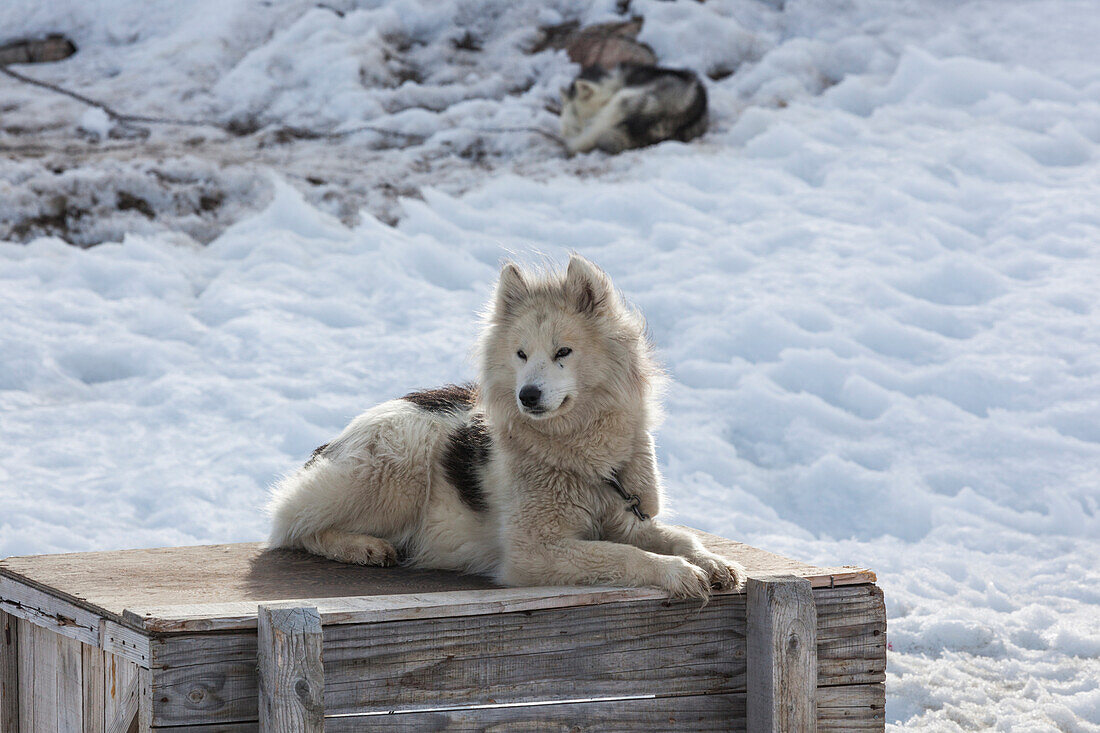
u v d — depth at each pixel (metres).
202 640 5.60
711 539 8.45
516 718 6.25
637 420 7.52
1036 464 15.53
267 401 16.47
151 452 15.12
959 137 26.02
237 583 7.19
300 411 16.12
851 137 26.56
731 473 15.45
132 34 33.03
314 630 5.52
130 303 19.75
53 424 15.83
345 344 18.42
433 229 22.62
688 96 26.92
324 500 8.14
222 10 32.62
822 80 30.00
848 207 23.28
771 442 16.30
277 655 5.42
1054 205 22.72
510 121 28.06
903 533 14.28
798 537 13.86
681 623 6.63
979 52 30.38
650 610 6.55
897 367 17.95
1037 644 10.83
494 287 7.95
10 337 17.89
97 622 6.28
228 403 16.48
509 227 22.95
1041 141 25.62
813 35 31.94
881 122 27.23
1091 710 9.27
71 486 14.01
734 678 6.75
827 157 25.52
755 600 6.59
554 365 7.14
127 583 7.12
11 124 27.39
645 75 26.89
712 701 6.71
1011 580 12.66
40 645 7.34
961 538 13.92
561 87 29.38
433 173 25.81
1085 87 28.08
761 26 32.25
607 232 22.64
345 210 23.84
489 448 7.93
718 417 16.78
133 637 5.77
